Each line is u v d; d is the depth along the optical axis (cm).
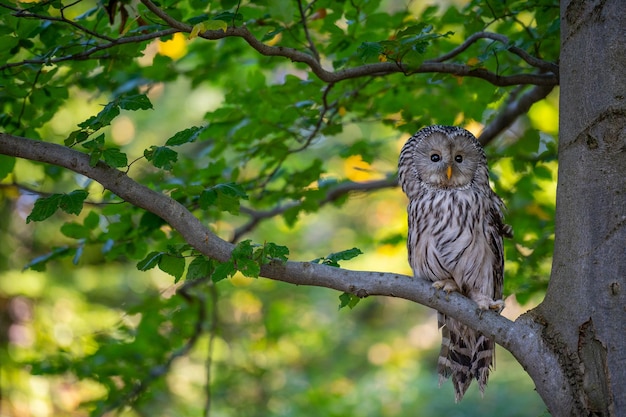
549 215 1291
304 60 812
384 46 795
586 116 677
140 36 787
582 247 661
